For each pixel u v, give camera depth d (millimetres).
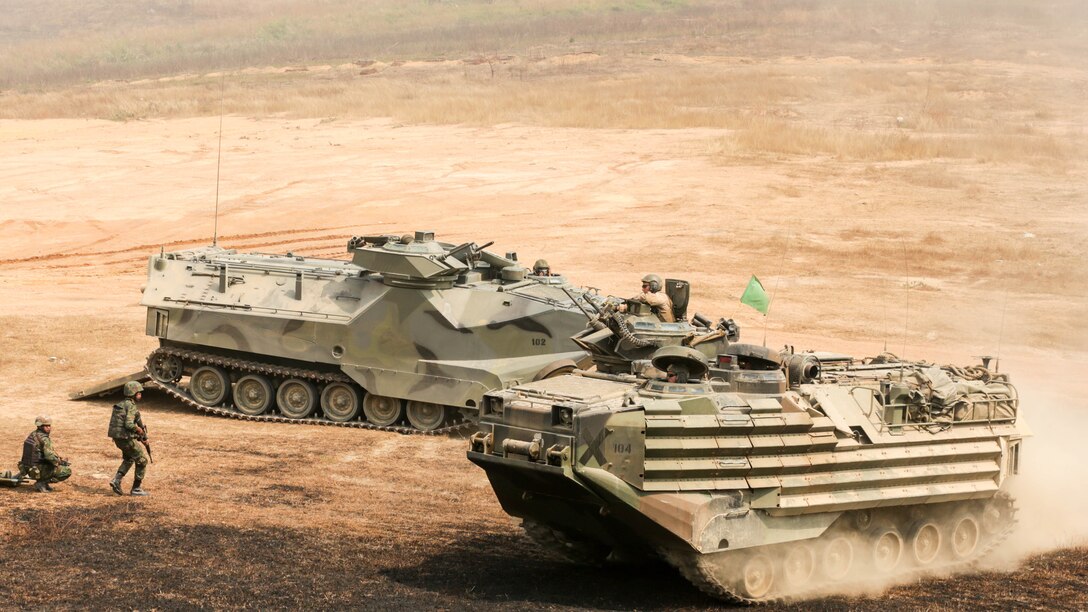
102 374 49062
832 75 136000
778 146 99125
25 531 27734
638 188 87625
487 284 43844
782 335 56219
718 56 160375
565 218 80188
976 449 28000
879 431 26547
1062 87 126062
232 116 123812
